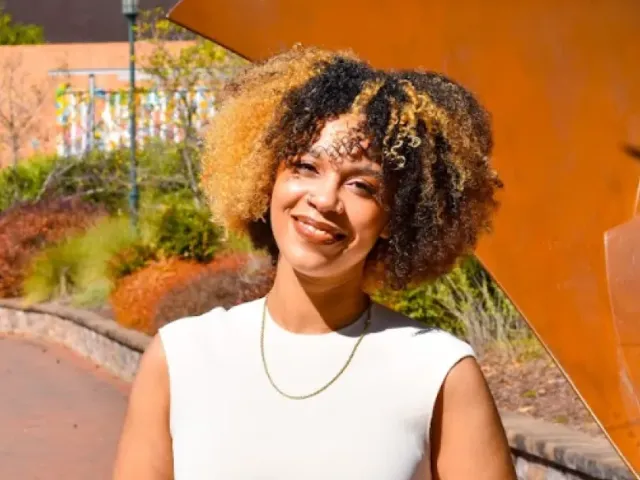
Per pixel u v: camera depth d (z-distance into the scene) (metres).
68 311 10.58
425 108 1.99
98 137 14.71
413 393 1.93
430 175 2.00
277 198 2.02
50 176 14.17
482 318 6.92
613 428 3.24
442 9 3.59
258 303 2.07
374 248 2.08
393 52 3.63
